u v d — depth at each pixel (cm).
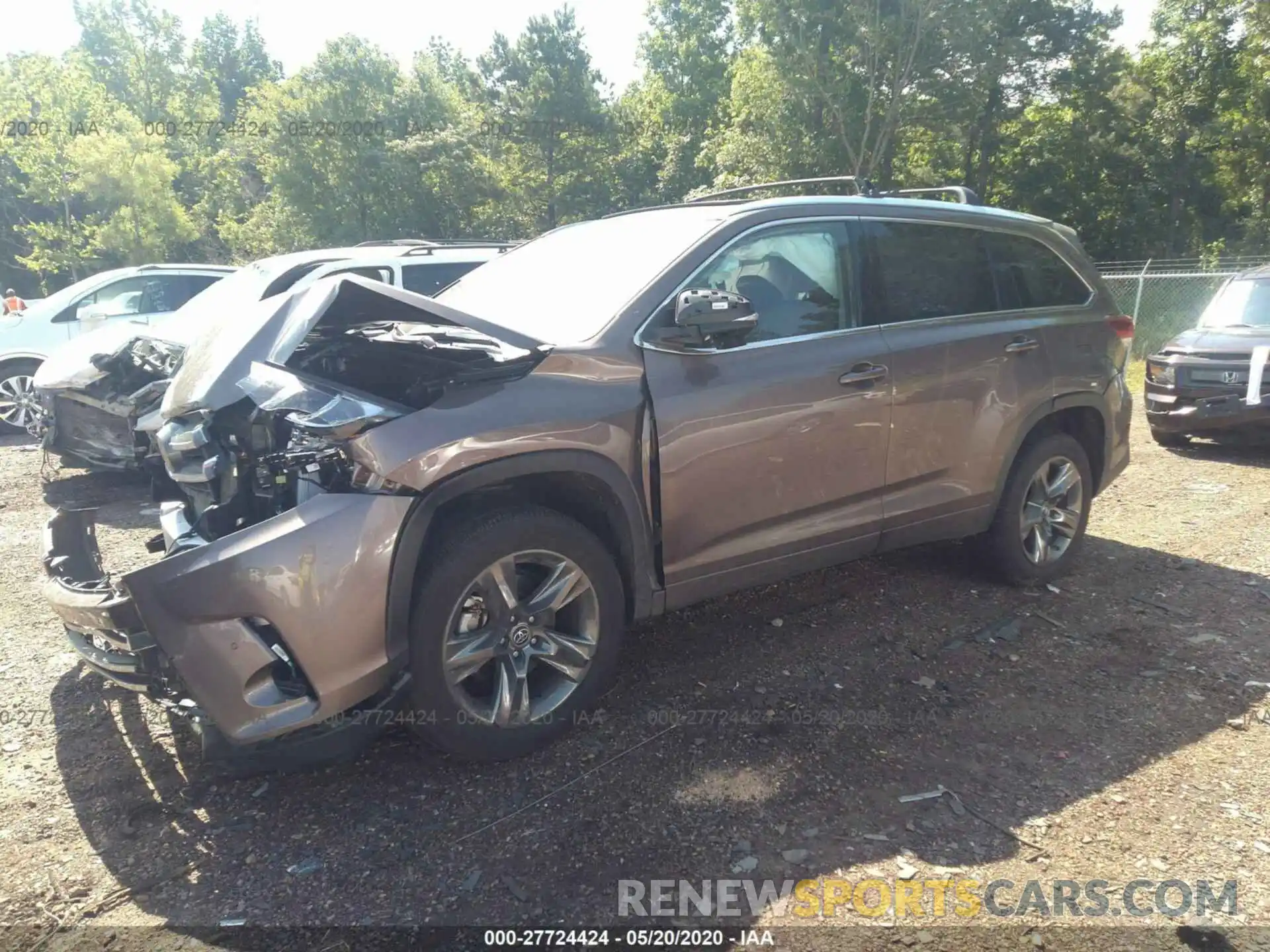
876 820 280
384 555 271
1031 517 467
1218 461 771
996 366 426
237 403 318
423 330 301
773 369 352
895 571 496
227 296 742
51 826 281
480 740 299
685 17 5059
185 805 291
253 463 303
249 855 266
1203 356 787
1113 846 267
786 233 375
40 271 3159
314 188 3894
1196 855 262
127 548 537
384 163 3806
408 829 277
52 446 659
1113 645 404
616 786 297
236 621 258
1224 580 483
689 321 314
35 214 3697
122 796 296
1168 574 493
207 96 5041
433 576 282
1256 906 241
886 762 311
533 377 304
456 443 281
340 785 301
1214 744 322
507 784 299
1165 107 3725
